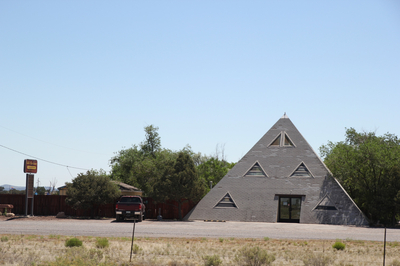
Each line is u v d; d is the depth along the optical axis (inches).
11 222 1332.4
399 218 1818.4
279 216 1665.8
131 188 2143.2
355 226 1487.5
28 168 1603.1
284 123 1863.9
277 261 650.2
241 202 1673.2
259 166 1749.5
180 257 664.4
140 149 3100.4
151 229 1158.3
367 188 1658.5
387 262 656.4
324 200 1595.7
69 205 1668.3
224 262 623.5
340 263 631.2
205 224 1435.8
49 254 649.6
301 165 1716.3
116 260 614.5
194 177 1657.2
